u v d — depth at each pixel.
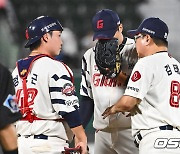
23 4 46.00
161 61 15.70
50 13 45.91
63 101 15.11
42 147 15.30
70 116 15.14
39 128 15.33
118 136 18.45
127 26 44.62
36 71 15.43
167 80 15.56
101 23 17.00
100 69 17.11
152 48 16.00
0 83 11.27
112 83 17.88
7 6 42.88
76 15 45.91
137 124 15.83
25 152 15.38
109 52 16.84
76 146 15.36
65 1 46.47
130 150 18.59
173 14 45.69
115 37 17.22
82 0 46.44
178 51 41.91
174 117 15.48
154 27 15.91
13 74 15.98
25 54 38.34
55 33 15.86
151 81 15.49
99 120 18.33
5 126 11.23
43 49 15.83
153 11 45.72
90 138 29.19
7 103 11.29
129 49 17.72
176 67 15.95
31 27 15.88
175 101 15.58
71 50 40.12
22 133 15.55
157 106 15.51
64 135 15.70
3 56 38.31
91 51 18.31
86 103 18.66
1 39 39.44
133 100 15.43
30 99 15.38
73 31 45.09
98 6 46.25
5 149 11.40
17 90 15.65
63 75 15.29
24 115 15.43
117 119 18.06
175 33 44.12
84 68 18.42
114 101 17.88
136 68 15.55
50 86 15.23
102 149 19.02
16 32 43.00
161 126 15.45
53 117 15.42
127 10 45.78
